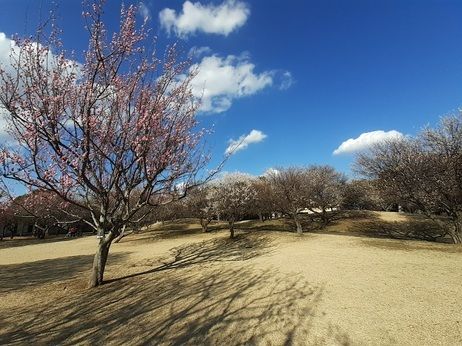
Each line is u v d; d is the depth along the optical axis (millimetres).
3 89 8453
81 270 15562
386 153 20109
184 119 10977
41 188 9375
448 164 17531
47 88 9016
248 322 7316
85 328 7797
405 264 11891
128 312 8617
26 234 57500
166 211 29719
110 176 11180
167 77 10609
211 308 8352
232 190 23453
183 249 20453
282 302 8359
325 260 13031
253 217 47281
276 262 13266
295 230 32469
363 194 40406
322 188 36281
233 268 12852
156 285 11102
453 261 12398
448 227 18766
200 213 26562
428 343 5992
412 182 18891
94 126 9461
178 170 11352
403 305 7730
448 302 7781
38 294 11367
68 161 9242
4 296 11430
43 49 8859
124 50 9484
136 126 9961
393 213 40062
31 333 7762
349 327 6750
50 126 9078
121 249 22562
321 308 7789
